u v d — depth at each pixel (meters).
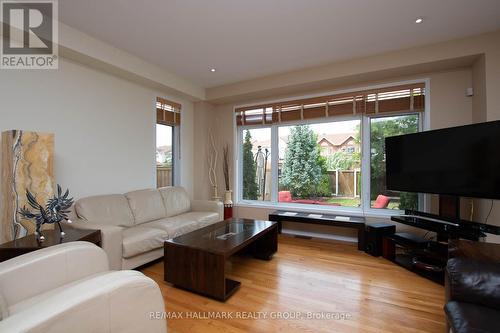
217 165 4.74
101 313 0.91
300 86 3.67
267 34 2.60
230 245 2.12
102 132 3.04
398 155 2.91
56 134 2.59
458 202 2.46
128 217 2.93
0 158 2.18
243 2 2.08
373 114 3.44
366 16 2.28
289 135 4.15
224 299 1.96
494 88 2.49
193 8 2.16
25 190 2.04
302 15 2.27
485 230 2.13
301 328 1.65
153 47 2.89
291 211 3.97
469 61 2.77
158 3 2.08
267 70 3.59
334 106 3.65
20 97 2.33
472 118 2.85
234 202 4.52
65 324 0.82
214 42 2.77
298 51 2.98
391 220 3.01
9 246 1.71
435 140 2.54
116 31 2.53
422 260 2.56
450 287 1.31
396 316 1.77
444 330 1.62
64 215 2.03
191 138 4.55
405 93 3.21
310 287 2.20
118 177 3.24
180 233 2.95
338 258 2.91
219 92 4.28
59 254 1.41
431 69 3.01
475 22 2.36
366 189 3.52
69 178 2.71
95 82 2.96
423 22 2.37
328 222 3.29
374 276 2.42
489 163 2.12
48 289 1.35
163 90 3.82
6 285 1.21
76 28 2.47
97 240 2.08
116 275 1.03
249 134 4.54
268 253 2.95
